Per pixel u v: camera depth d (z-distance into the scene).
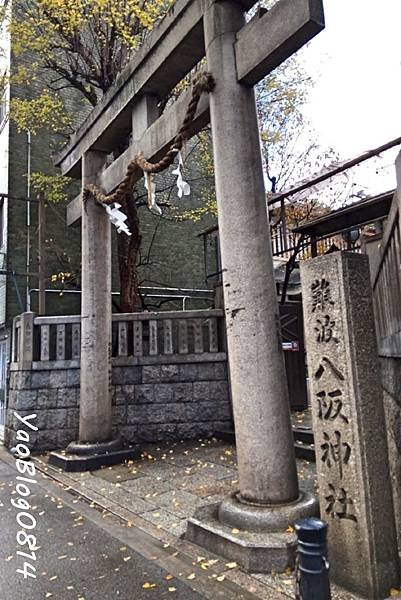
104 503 4.89
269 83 11.20
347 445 2.93
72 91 11.69
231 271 4.05
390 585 2.78
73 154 7.91
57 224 11.15
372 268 5.16
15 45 8.98
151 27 7.93
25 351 7.63
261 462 3.71
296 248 9.59
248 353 3.88
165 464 6.31
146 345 8.12
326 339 3.13
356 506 2.85
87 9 8.62
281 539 3.26
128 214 9.49
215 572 3.21
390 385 3.89
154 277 12.60
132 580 3.21
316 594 2.23
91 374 6.75
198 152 12.98
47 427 7.51
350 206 8.15
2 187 11.18
